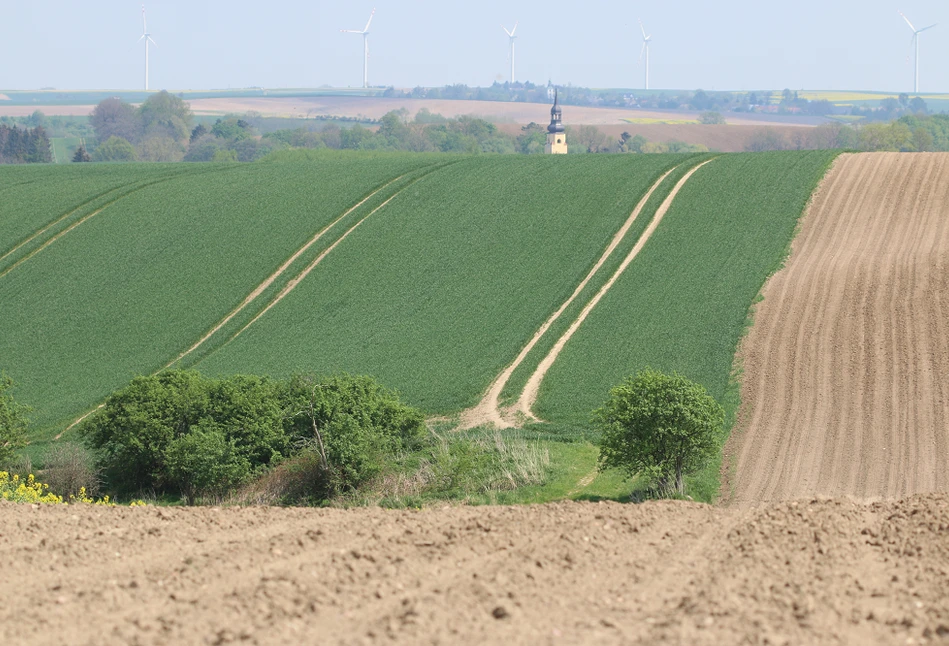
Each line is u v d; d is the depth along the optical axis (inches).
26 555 983.6
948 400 2652.6
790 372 2992.1
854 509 1219.2
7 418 2406.5
